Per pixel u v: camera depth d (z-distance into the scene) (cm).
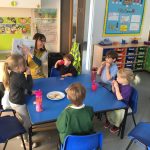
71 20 381
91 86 252
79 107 167
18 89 207
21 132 196
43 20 368
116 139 256
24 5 307
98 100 220
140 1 490
